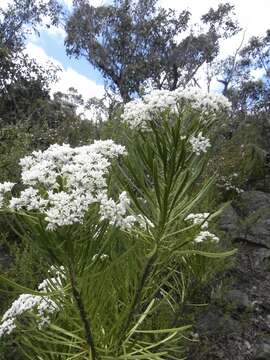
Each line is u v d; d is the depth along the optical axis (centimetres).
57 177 252
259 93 2231
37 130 903
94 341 269
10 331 291
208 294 534
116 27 2270
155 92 274
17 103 1474
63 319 288
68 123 998
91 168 236
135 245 257
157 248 274
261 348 513
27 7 2005
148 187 274
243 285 629
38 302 293
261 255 693
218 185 802
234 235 715
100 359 266
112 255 274
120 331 274
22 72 1625
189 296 417
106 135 590
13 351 366
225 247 611
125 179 269
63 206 219
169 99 265
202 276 417
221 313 528
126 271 285
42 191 240
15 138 776
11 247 469
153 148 262
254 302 590
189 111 274
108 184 272
